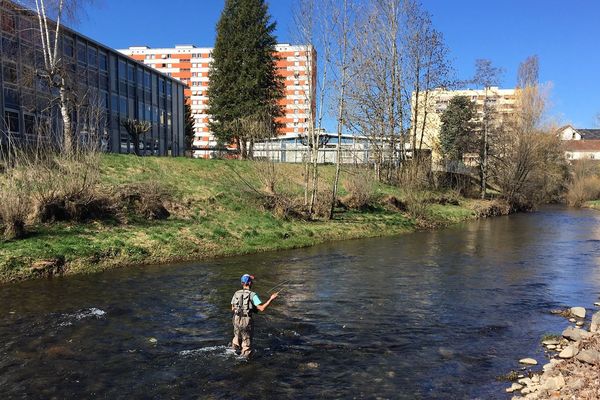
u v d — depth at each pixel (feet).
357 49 119.44
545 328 34.24
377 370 26.32
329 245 76.74
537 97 204.33
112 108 131.85
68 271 50.31
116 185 74.49
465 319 36.35
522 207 169.48
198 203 81.25
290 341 30.96
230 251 65.31
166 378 25.11
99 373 25.68
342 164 124.57
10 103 97.25
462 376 25.54
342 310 38.42
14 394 23.20
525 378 25.03
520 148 164.14
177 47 451.53
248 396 23.11
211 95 167.94
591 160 242.58
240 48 159.43
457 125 201.77
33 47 99.76
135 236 62.18
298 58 101.76
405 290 45.68
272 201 88.22
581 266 59.62
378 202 112.27
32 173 60.70
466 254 68.59
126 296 41.68
